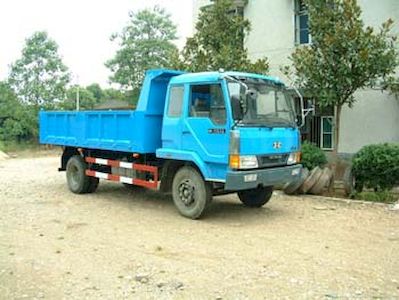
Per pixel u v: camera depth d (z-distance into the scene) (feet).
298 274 20.92
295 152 33.01
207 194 31.27
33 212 34.37
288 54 56.65
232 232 28.30
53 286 19.70
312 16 41.01
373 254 23.75
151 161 35.65
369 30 39.42
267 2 58.49
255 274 20.97
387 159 37.42
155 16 124.36
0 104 118.21
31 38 118.52
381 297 18.34
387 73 40.68
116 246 25.55
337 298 18.22
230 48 48.37
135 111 34.78
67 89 123.44
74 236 27.68
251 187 29.55
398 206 34.27
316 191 39.68
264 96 30.91
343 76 39.34
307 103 43.55
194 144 31.04
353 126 50.96
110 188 45.11
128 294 18.81
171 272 21.35
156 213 33.88
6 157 88.38
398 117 47.93
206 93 30.50
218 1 50.57
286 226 29.60
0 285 19.80
